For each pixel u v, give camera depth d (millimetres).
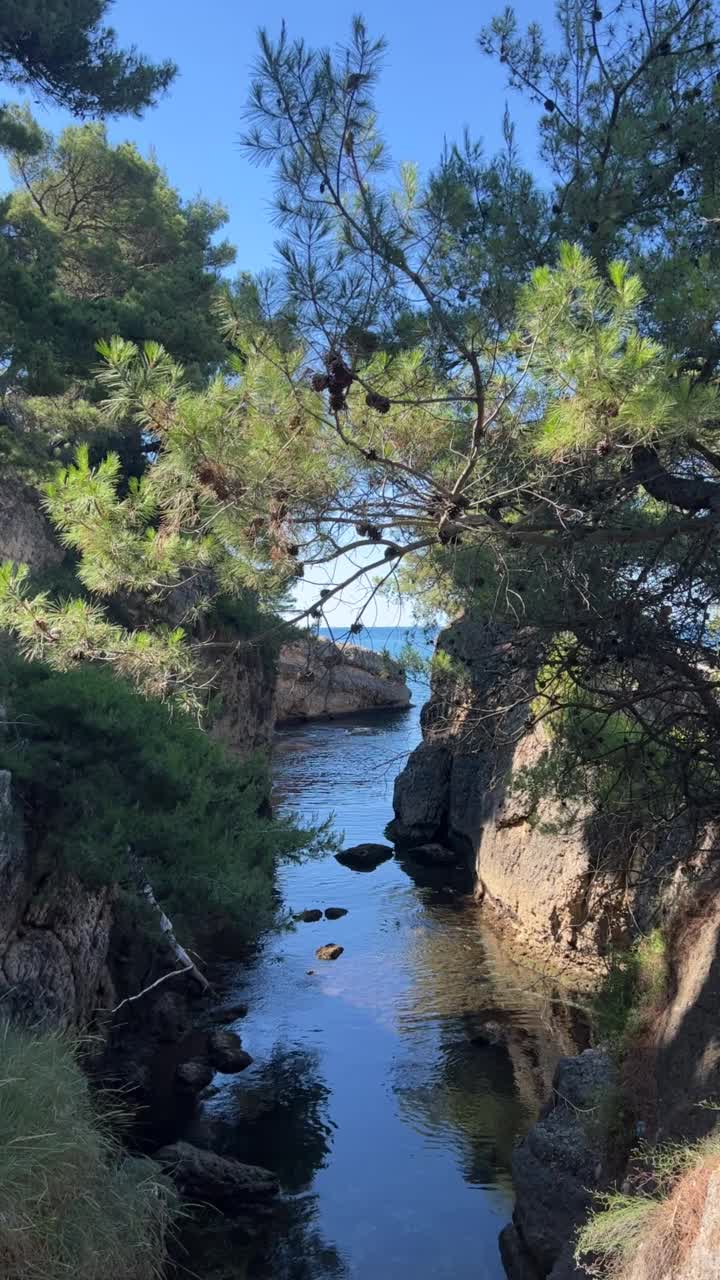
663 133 7074
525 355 6184
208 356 20594
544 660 8789
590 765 10266
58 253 24422
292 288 5789
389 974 15016
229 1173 9211
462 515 6688
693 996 7172
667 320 6047
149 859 10484
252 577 7301
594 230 6973
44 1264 6211
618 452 6551
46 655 8797
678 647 8055
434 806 24219
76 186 29984
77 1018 10992
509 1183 9328
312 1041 12578
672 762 8828
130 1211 7266
